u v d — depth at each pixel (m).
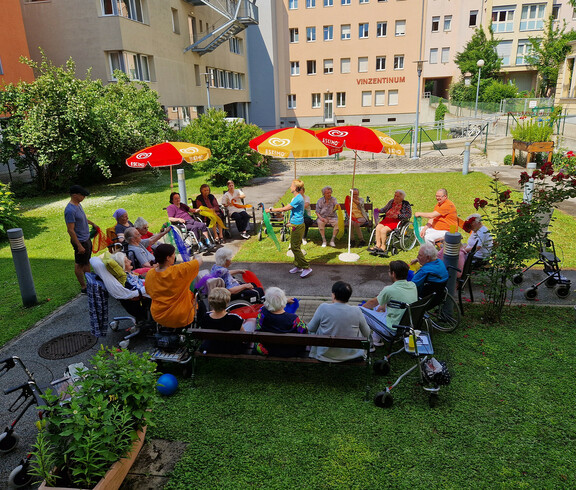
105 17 20.03
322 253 8.95
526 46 40.38
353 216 9.25
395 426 3.96
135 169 21.77
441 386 4.51
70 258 9.38
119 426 3.18
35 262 9.20
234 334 4.45
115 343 5.63
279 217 10.52
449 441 3.76
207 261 8.72
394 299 4.82
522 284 7.07
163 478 3.46
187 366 4.75
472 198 12.88
